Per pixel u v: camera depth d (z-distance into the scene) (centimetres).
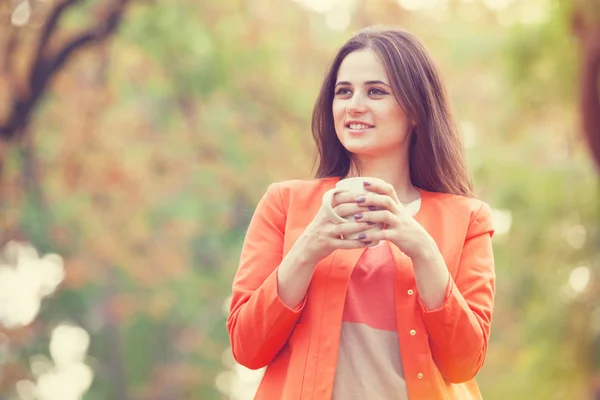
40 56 1391
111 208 1916
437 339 394
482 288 412
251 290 412
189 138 1969
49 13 1366
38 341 1936
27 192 1717
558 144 1905
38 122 1708
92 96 1719
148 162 1969
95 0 1528
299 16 1877
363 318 397
